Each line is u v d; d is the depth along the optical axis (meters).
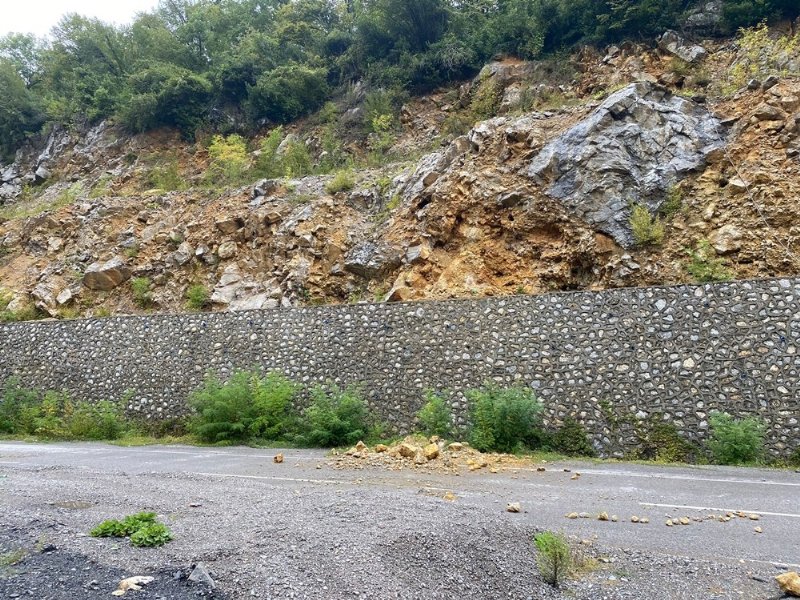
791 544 4.59
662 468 8.56
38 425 13.89
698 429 9.58
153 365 14.21
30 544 3.94
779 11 18.38
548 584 3.79
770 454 9.12
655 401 9.94
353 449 9.82
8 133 32.75
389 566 3.63
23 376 15.54
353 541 4.01
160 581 3.33
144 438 12.98
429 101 23.86
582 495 6.46
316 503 5.39
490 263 14.68
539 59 21.78
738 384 9.55
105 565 3.56
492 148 16.31
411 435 11.03
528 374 10.90
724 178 13.62
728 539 4.74
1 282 20.48
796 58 15.96
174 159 26.62
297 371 12.84
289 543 3.95
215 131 27.92
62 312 18.55
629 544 4.61
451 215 15.52
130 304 18.41
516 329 11.22
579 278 13.90
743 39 17.45
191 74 28.69
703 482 7.34
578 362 10.59
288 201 18.75
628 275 13.02
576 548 4.47
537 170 15.02
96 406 14.33
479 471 8.16
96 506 5.22
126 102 28.83
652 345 10.20
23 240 22.12
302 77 26.61
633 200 13.86
